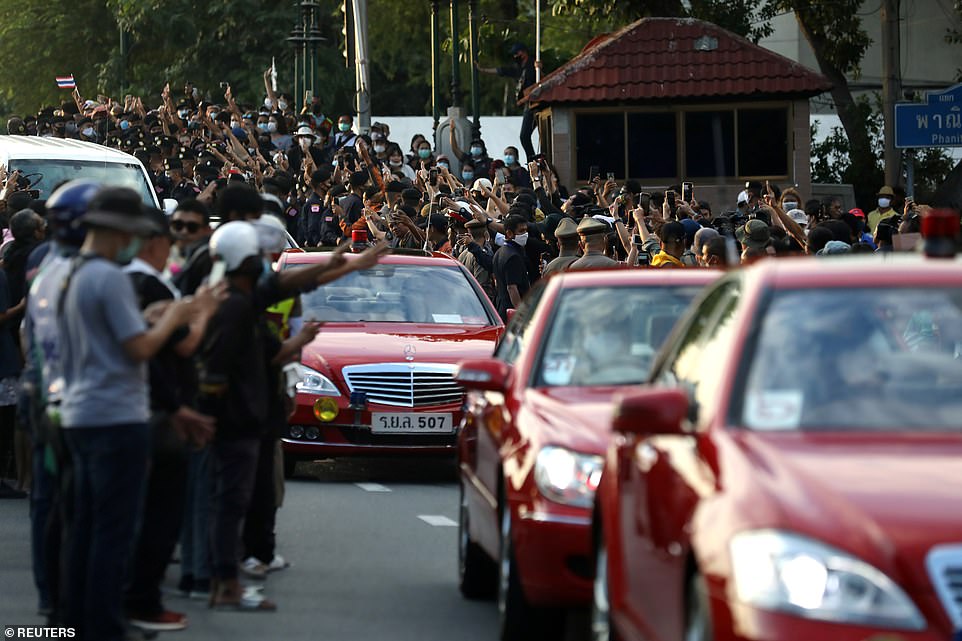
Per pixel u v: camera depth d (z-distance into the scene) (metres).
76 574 21.98
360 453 42.19
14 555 32.00
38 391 23.97
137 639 24.42
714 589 15.14
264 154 97.38
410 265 46.97
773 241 41.88
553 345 26.66
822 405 17.03
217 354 25.77
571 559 22.70
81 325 21.33
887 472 15.41
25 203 44.31
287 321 29.52
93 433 21.38
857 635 14.22
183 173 87.12
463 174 96.06
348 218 71.75
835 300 18.00
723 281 19.89
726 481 15.92
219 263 26.05
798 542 14.66
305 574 30.05
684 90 97.44
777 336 17.70
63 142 67.00
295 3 187.75
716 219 58.09
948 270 18.31
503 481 24.95
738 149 98.44
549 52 146.00
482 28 151.75
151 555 24.75
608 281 27.58
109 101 119.69
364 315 45.03
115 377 21.42
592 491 22.77
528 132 104.69
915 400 17.03
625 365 26.27
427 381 42.41
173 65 191.12
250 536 29.67
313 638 24.73
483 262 57.38
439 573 30.27
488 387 26.41
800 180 98.38
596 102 98.25
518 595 23.75
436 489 41.28
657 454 18.47
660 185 98.81
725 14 113.12
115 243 21.59
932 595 14.25
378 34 193.50
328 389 42.03
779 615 14.48
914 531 14.51
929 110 58.81
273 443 29.09
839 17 111.31
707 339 19.09
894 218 55.31
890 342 17.59
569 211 63.94
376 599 27.84
